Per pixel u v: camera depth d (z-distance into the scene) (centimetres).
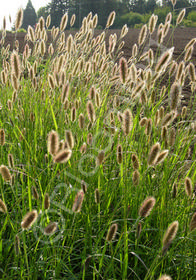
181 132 273
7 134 286
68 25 2661
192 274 190
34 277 177
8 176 164
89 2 2786
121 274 185
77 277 192
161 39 293
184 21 2912
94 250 189
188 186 169
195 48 1206
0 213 216
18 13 315
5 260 190
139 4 3250
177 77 233
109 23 374
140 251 196
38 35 379
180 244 213
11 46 1073
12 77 232
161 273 182
